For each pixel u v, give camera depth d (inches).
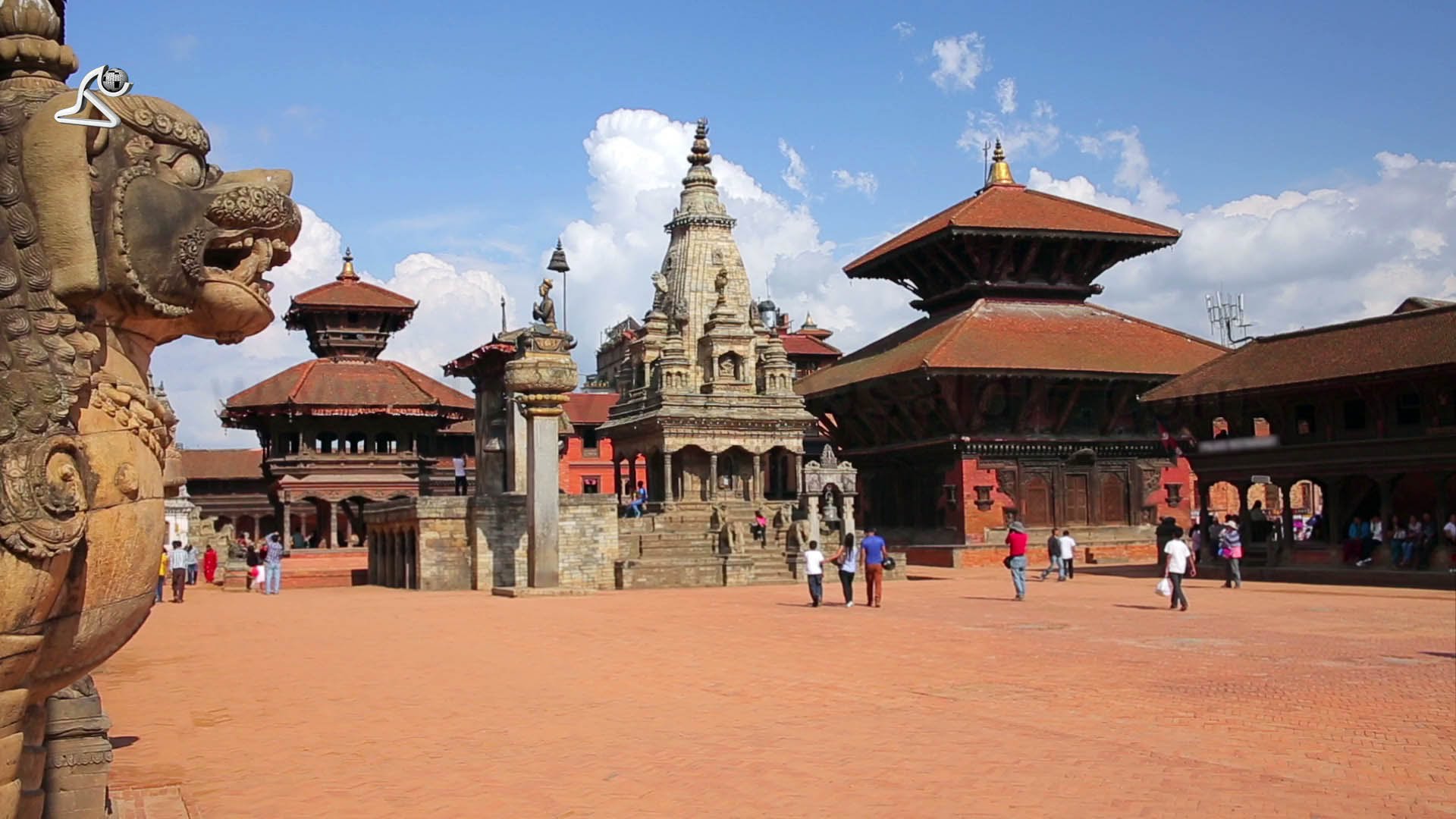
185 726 633.6
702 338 2723.9
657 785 497.0
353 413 2655.0
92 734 377.7
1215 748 569.3
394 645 1010.1
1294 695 729.6
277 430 2664.9
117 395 277.3
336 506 2640.3
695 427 2551.7
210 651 966.4
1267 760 542.0
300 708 690.2
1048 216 2812.5
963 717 657.0
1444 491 1739.7
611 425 2797.7
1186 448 2652.6
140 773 522.9
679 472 2583.7
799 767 529.7
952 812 449.7
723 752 562.3
